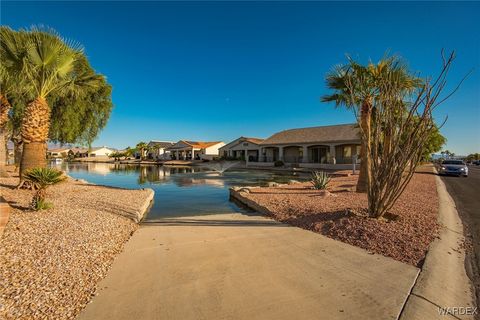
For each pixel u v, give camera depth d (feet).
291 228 20.75
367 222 19.17
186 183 64.49
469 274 12.68
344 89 36.29
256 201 31.40
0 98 39.14
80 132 69.00
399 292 10.93
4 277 11.25
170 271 12.94
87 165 170.19
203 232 19.80
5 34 30.86
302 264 13.69
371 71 32.94
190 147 196.34
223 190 51.06
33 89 36.11
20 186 34.30
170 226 22.07
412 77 26.30
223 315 9.43
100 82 41.11
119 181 69.87
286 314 9.49
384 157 19.63
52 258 13.46
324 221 21.15
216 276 12.39
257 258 14.51
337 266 13.41
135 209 26.50
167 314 9.48
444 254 14.52
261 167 126.52
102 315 9.40
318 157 127.34
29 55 31.45
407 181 19.29
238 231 19.98
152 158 242.17
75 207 25.94
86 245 15.69
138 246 16.67
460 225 20.47
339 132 121.19
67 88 37.32
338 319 9.23
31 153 34.71
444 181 56.13
